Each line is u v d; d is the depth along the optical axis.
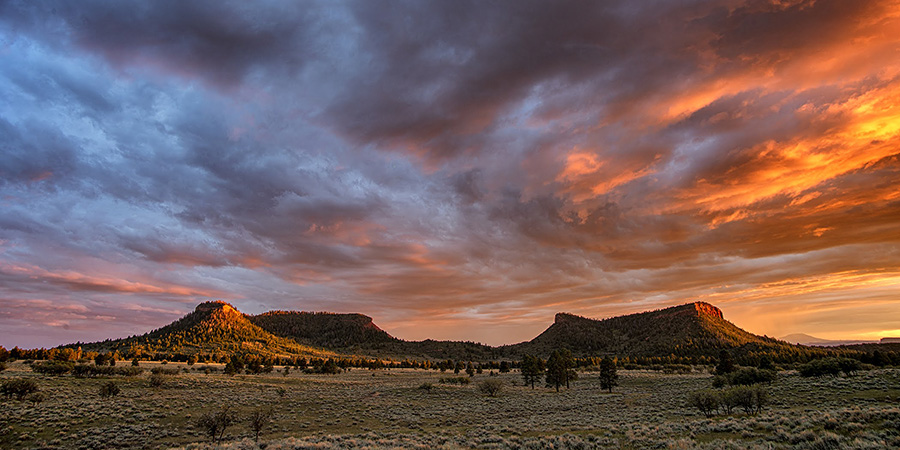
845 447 19.69
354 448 28.20
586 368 163.12
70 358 141.12
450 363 188.88
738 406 41.38
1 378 72.19
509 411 55.53
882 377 56.31
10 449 35.06
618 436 31.06
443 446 28.66
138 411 51.06
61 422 42.69
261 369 139.50
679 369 138.62
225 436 40.78
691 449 22.98
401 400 69.25
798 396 49.19
